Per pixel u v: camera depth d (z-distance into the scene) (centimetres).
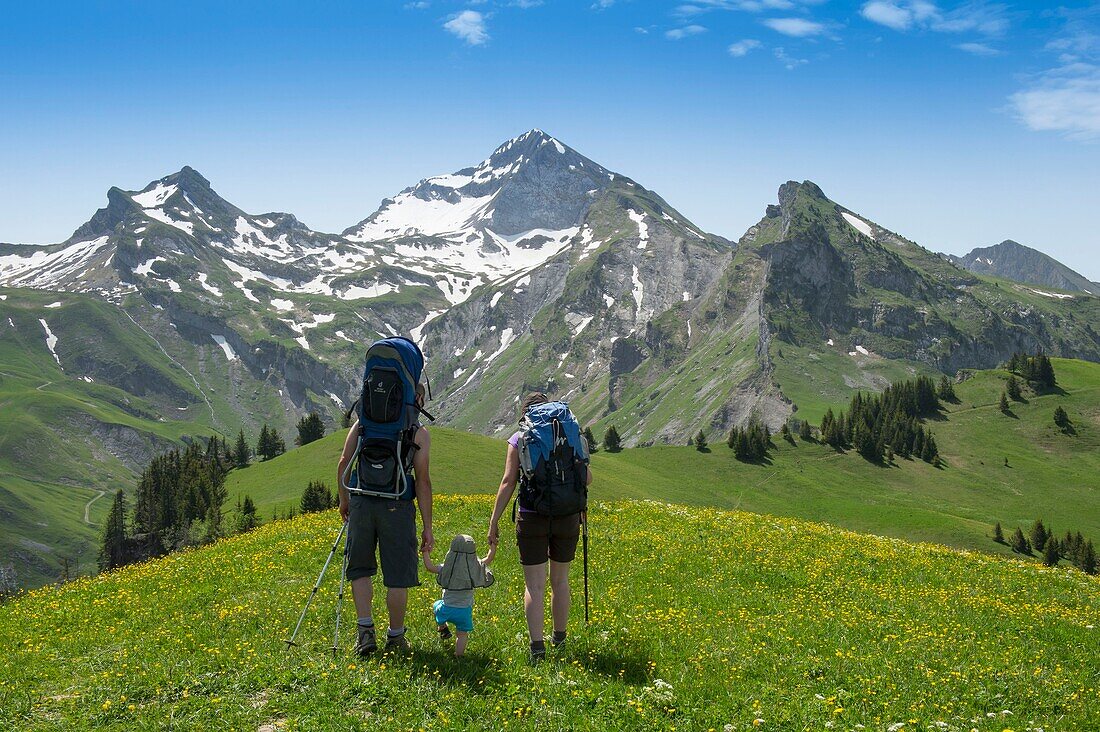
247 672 1015
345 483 1116
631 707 930
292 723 852
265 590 1661
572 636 1227
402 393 1097
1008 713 1023
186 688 983
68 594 1848
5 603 1902
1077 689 1173
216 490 16488
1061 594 2014
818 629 1416
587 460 1154
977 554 2542
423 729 845
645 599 1573
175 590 1736
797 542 2352
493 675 1018
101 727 891
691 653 1202
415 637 1226
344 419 1127
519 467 1145
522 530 1134
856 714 987
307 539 2203
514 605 1457
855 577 1958
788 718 950
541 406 1160
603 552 2047
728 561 1983
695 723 916
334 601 1472
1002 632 1535
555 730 862
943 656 1284
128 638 1341
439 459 13950
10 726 911
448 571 1111
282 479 15950
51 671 1168
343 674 986
